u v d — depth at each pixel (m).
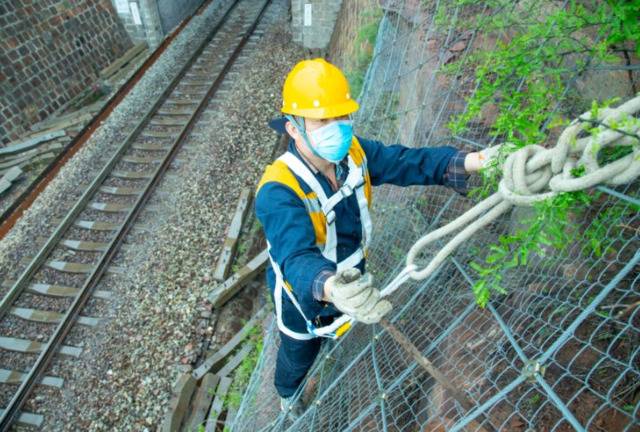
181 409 5.52
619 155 1.06
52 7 14.05
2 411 5.96
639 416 1.42
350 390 2.75
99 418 5.73
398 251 3.36
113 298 7.10
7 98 12.41
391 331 1.58
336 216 1.83
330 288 1.32
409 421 2.24
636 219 1.58
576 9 1.34
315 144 1.65
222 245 7.55
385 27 6.11
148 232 8.09
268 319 6.29
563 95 1.44
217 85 11.91
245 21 15.52
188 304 6.79
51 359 6.40
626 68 1.27
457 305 2.45
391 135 5.20
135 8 16.31
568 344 1.73
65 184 9.18
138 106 11.19
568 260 1.87
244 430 4.13
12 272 7.61
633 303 1.50
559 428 1.58
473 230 1.31
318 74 1.63
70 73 14.42
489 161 1.56
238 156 9.30
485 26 2.16
